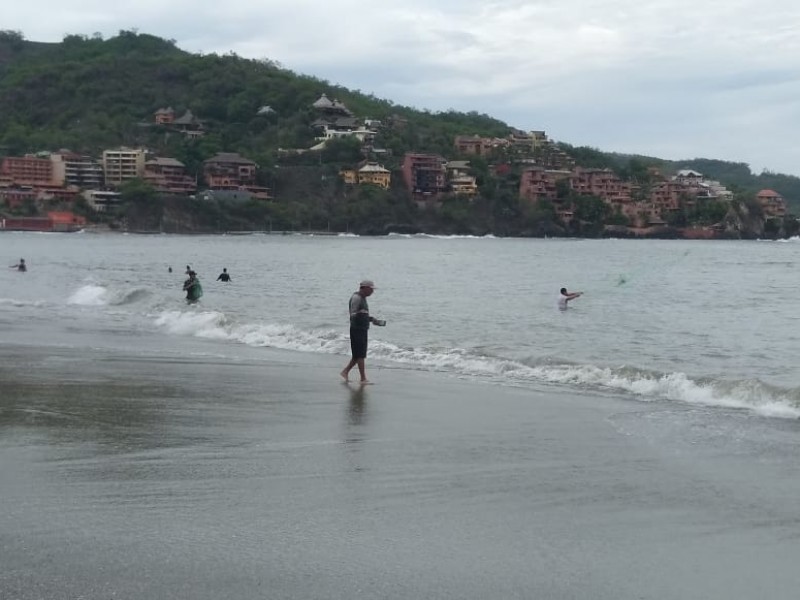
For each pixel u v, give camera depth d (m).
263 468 8.42
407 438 9.85
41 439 9.52
